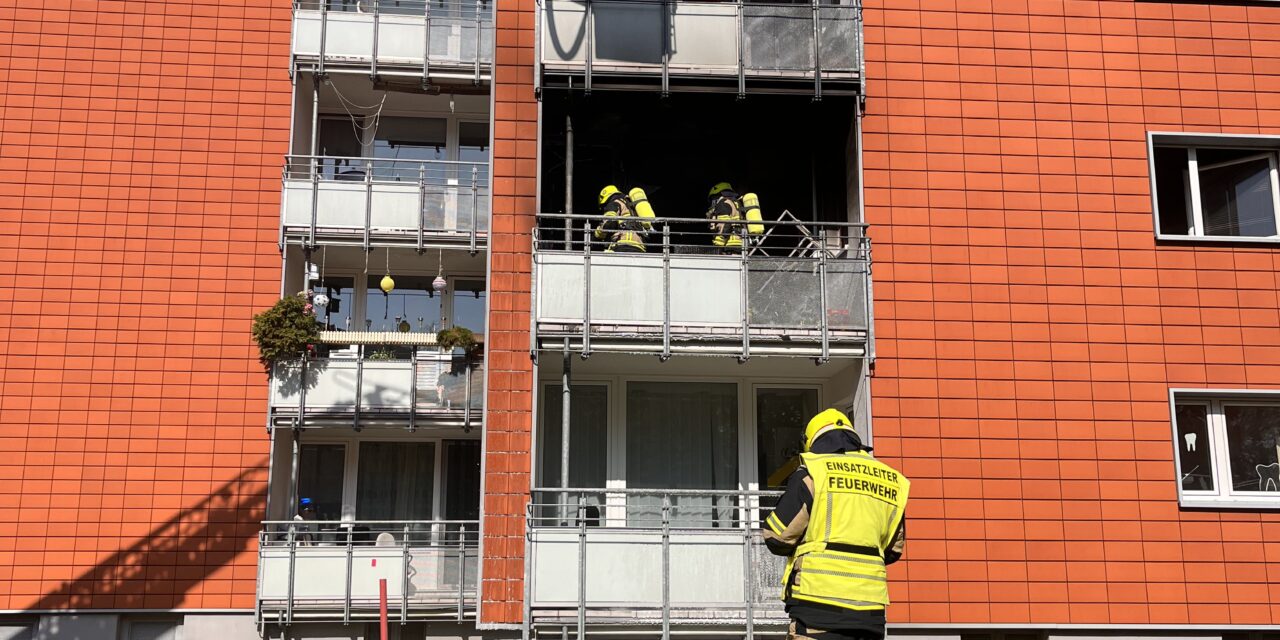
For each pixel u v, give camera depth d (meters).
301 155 16.06
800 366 13.32
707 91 13.25
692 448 13.59
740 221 12.59
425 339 15.59
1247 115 13.96
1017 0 13.98
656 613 11.69
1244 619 12.54
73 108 16.61
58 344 15.95
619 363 13.20
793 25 13.41
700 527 12.73
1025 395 12.91
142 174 16.58
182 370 16.11
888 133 13.45
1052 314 13.16
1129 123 13.79
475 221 16.16
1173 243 13.52
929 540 12.44
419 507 16.66
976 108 13.63
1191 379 13.16
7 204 16.22
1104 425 12.92
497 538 12.23
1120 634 12.42
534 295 12.44
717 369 13.48
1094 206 13.52
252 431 16.05
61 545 15.42
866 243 12.84
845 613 4.99
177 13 17.09
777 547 5.25
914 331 12.94
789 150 14.68
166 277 16.33
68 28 16.83
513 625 12.02
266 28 17.22
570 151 13.10
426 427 15.66
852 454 5.39
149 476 15.74
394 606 14.77
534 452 12.36
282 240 15.73
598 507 12.44
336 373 15.55
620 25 13.28
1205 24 14.15
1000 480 12.66
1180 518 12.75
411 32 16.73
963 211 13.34
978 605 12.33
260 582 14.70
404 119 17.97
